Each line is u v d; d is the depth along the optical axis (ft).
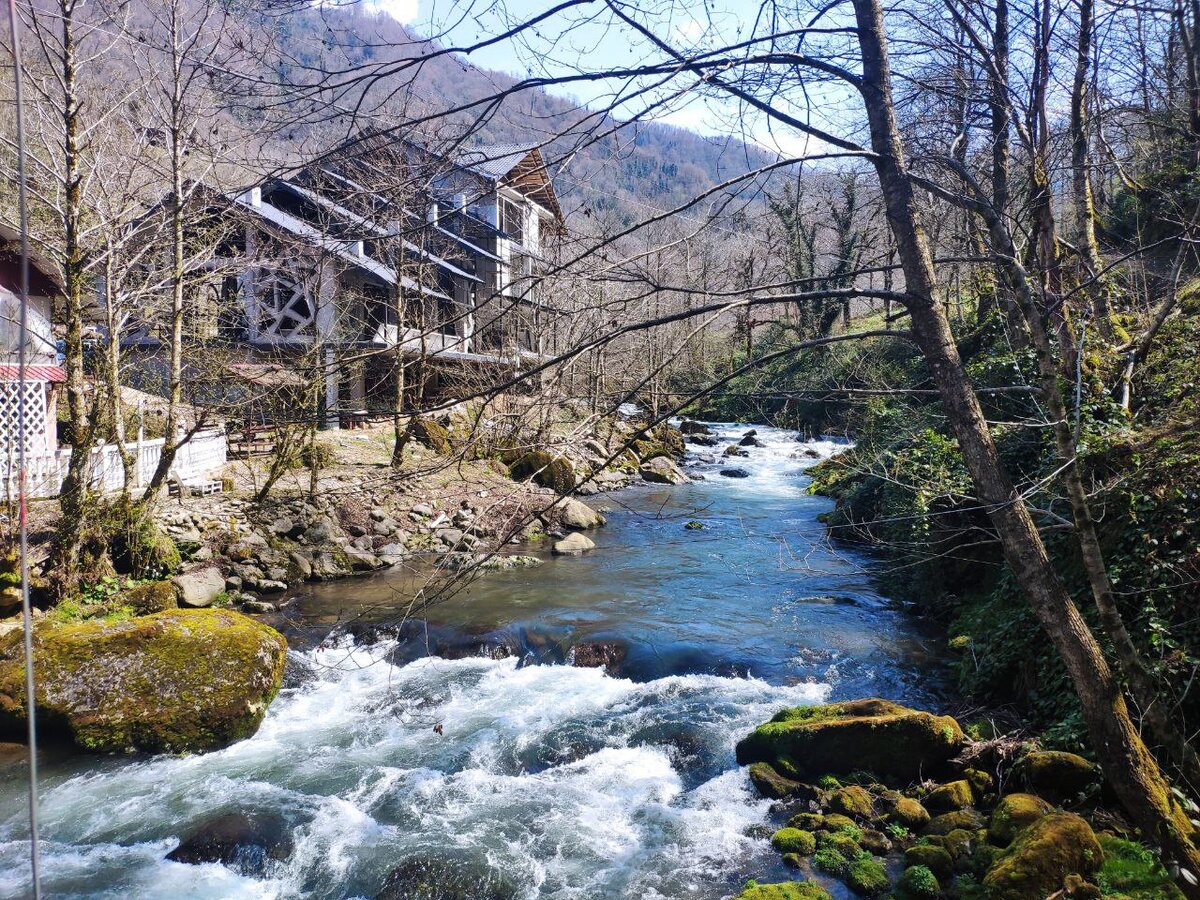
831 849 21.40
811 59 13.17
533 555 53.52
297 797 25.30
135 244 50.67
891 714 25.36
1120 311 34.32
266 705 30.60
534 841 22.95
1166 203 32.19
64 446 53.57
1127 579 23.90
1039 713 25.55
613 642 36.81
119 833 23.49
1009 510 13.73
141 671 29.12
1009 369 34.96
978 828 21.39
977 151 21.57
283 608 42.63
